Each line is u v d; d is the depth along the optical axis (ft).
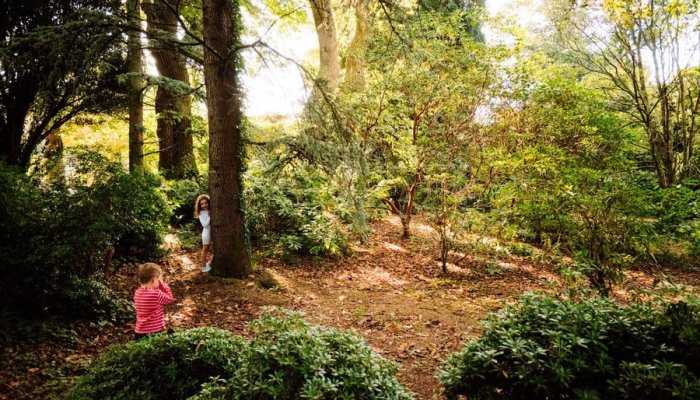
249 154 27.32
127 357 11.10
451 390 10.11
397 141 35.29
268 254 31.07
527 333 10.05
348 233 34.47
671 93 44.34
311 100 24.71
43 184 20.84
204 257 26.43
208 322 19.43
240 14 26.22
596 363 8.71
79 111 32.42
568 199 20.47
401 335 18.78
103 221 18.22
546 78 37.19
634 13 38.70
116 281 22.98
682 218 31.99
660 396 7.90
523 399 9.34
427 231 40.75
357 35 50.65
